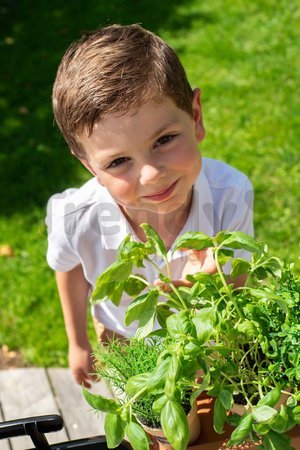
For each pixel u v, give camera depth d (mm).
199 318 1094
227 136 4027
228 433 1262
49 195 3801
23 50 5152
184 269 1673
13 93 4676
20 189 3859
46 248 3471
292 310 1156
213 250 1199
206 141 3998
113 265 1217
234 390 1159
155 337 1441
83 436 2484
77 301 2053
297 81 4445
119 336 1999
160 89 1402
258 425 1038
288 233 3352
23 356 2928
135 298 1296
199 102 1612
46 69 4883
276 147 3906
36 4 5707
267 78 4496
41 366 2859
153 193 1427
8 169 4008
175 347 1070
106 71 1436
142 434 1076
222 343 1160
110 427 1095
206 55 4809
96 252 1862
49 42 5195
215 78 4562
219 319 1110
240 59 4719
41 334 3004
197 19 5227
